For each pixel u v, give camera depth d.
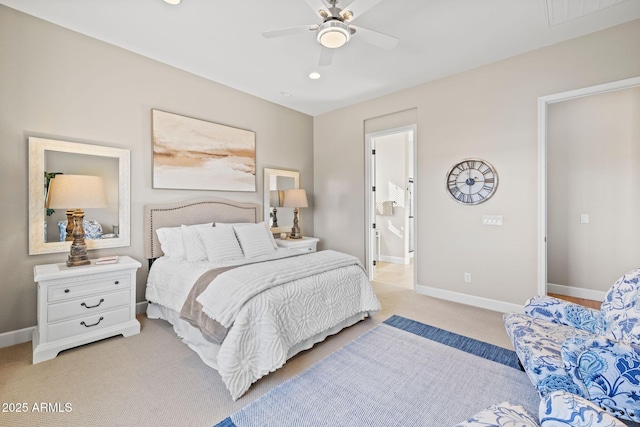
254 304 1.97
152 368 2.08
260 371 1.88
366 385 1.90
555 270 3.86
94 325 2.42
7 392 1.80
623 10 2.35
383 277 4.86
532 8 2.32
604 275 3.54
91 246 2.81
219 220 3.78
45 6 2.34
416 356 2.26
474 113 3.38
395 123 4.16
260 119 4.33
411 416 1.62
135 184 3.11
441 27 2.58
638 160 3.32
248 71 3.47
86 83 2.77
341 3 2.21
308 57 3.12
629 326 1.50
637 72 2.48
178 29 2.63
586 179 3.63
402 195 6.08
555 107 3.80
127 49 3.00
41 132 2.54
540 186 2.97
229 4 2.28
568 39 2.79
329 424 1.57
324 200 5.08
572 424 0.89
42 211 2.55
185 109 3.48
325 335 2.51
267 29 2.62
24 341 2.47
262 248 3.31
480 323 2.90
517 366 2.12
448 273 3.64
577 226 3.70
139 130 3.12
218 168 3.80
